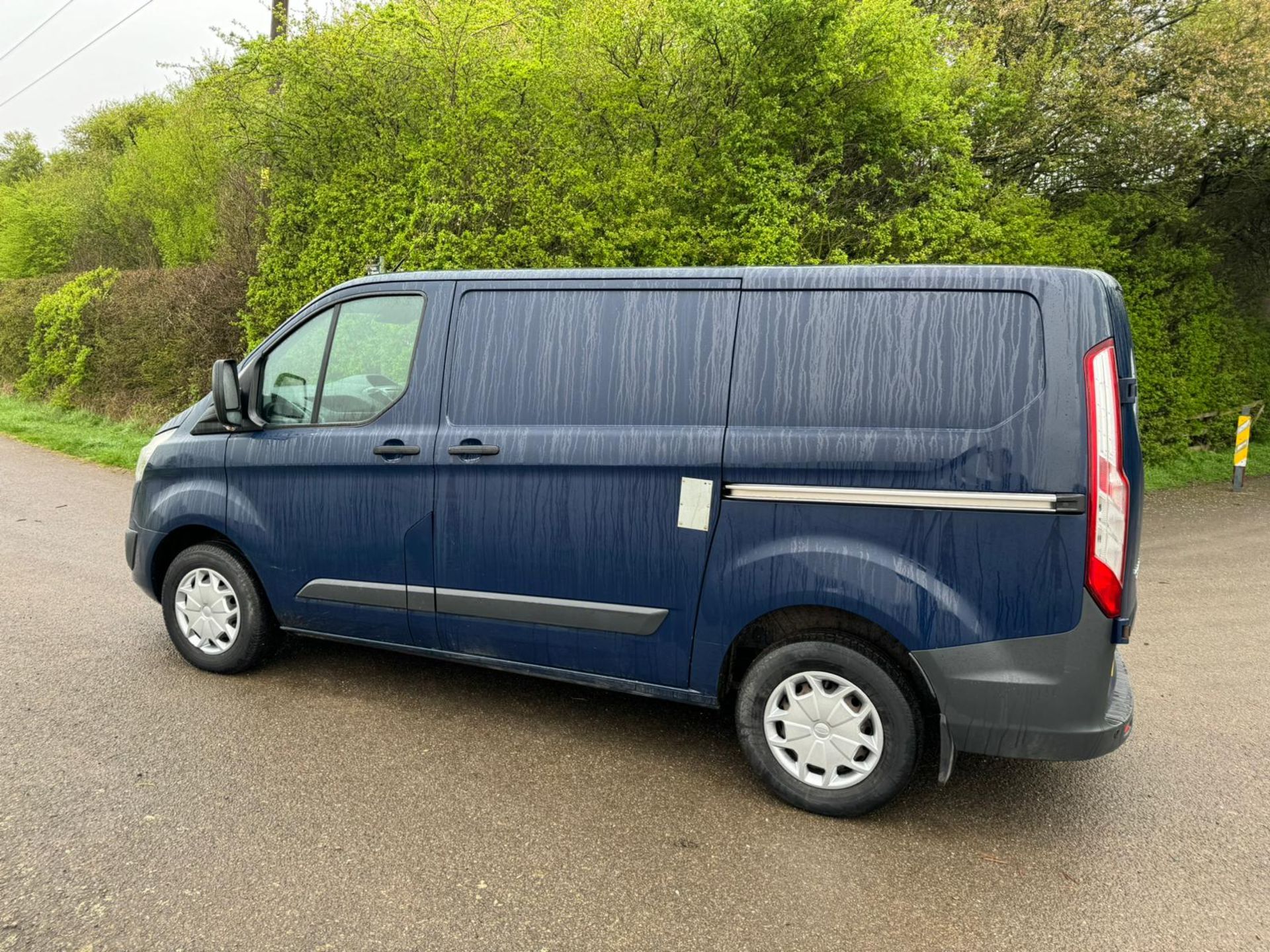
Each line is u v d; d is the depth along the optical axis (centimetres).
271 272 976
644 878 274
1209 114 1157
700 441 317
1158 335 1241
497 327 356
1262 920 261
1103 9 1180
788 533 307
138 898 253
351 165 896
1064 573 276
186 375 1196
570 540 340
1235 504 1041
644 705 407
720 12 802
